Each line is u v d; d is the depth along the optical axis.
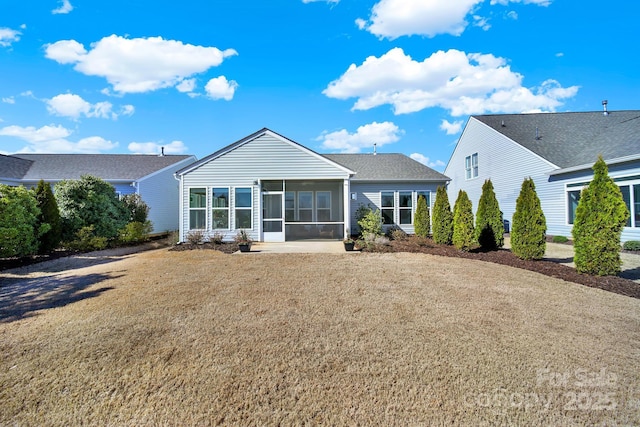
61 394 2.79
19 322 4.39
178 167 21.77
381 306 4.96
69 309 4.93
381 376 3.02
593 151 13.69
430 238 13.94
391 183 17.05
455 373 3.06
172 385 2.90
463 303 5.10
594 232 6.69
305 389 2.83
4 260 9.59
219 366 3.20
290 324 4.25
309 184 17.42
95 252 11.61
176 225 21.73
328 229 16.28
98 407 2.63
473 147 21.03
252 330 4.05
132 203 15.55
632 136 12.81
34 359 3.35
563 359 3.31
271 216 13.90
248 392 2.80
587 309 4.80
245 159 13.41
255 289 5.96
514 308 4.85
